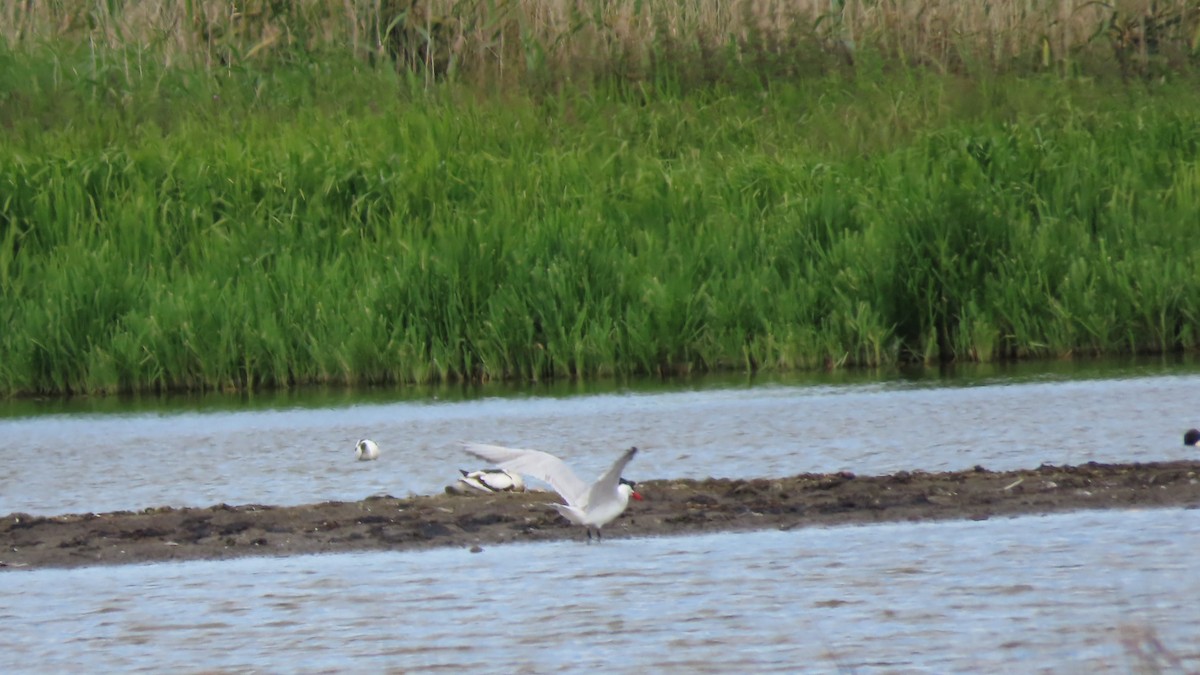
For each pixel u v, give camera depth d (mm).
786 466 13008
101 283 18891
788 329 18531
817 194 20531
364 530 11031
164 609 9383
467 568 10102
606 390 17453
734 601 9172
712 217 20203
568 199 20875
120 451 14766
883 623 8672
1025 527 10555
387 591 9609
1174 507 10852
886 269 18828
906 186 20203
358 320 18547
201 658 8438
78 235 20344
